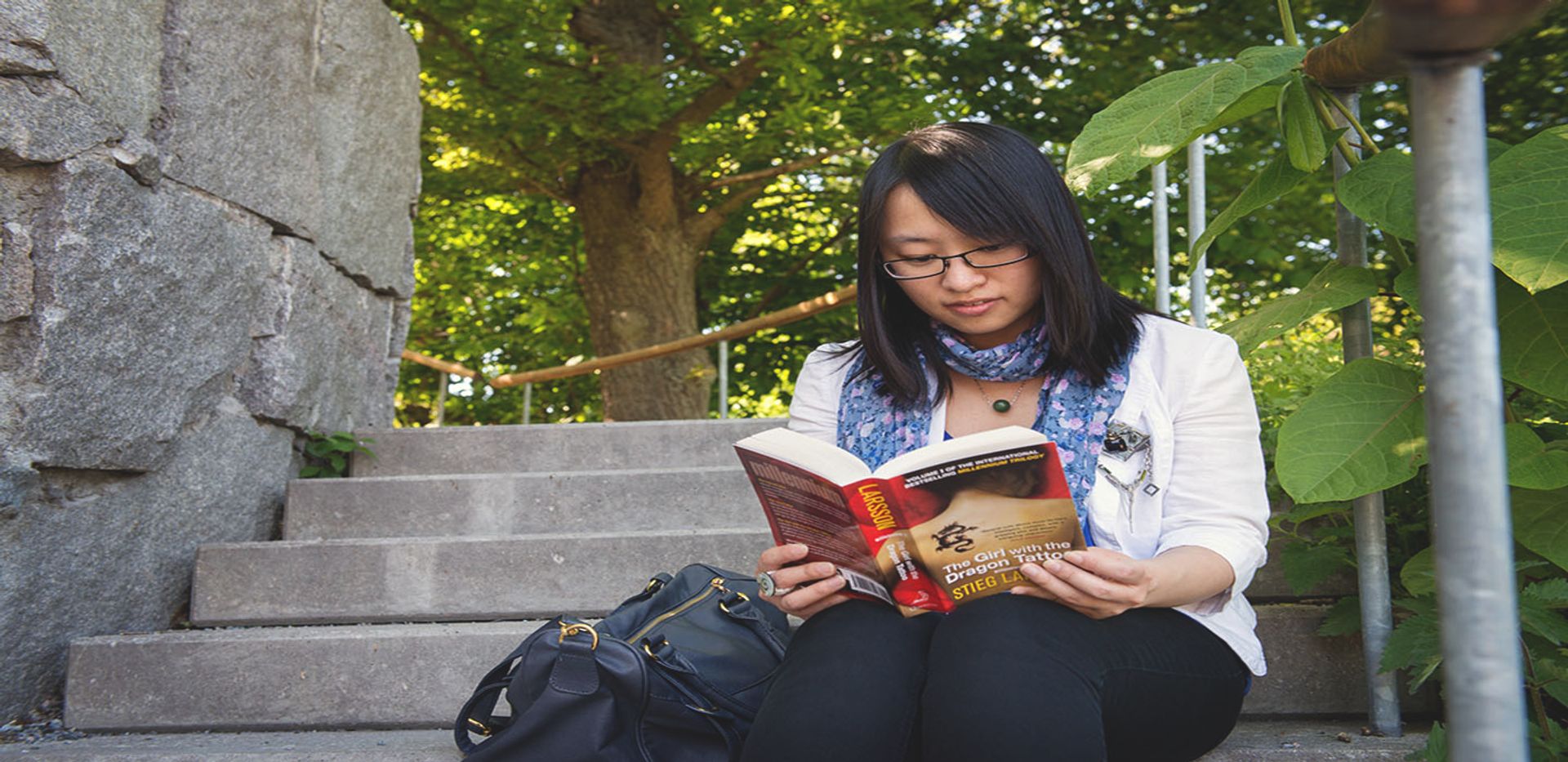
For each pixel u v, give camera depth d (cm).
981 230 159
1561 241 146
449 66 668
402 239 415
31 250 235
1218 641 155
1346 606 204
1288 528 236
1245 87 170
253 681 228
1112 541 159
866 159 792
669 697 170
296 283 334
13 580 230
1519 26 59
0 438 226
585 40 723
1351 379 178
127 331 258
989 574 141
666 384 748
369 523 306
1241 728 204
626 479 306
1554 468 163
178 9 279
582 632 170
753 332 603
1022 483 138
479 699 185
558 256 945
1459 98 63
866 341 177
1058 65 788
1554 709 184
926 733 133
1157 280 315
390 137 406
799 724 134
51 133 234
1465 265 63
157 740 217
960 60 784
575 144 722
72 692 227
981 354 169
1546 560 174
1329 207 713
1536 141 160
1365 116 642
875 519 142
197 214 285
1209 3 733
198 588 266
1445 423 63
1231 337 183
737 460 345
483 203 919
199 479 289
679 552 262
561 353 999
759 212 888
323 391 354
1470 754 62
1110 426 163
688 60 742
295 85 337
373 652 229
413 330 1020
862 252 175
